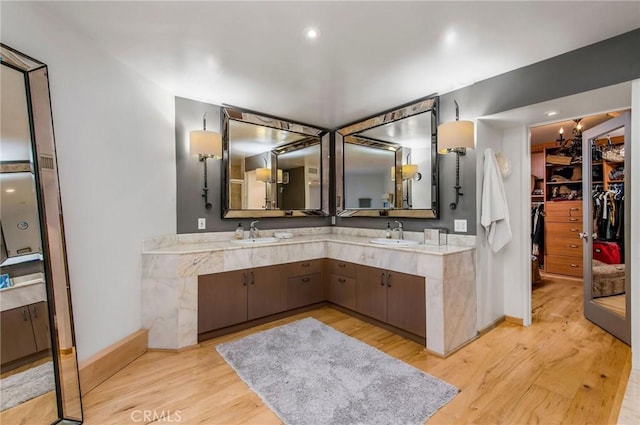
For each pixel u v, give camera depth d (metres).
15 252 1.55
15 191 1.56
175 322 2.47
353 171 3.92
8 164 1.54
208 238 3.17
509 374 2.11
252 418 1.67
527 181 2.97
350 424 1.61
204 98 3.05
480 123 2.78
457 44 2.12
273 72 2.52
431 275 2.46
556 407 1.75
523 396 1.85
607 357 2.33
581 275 4.85
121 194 2.31
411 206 3.24
